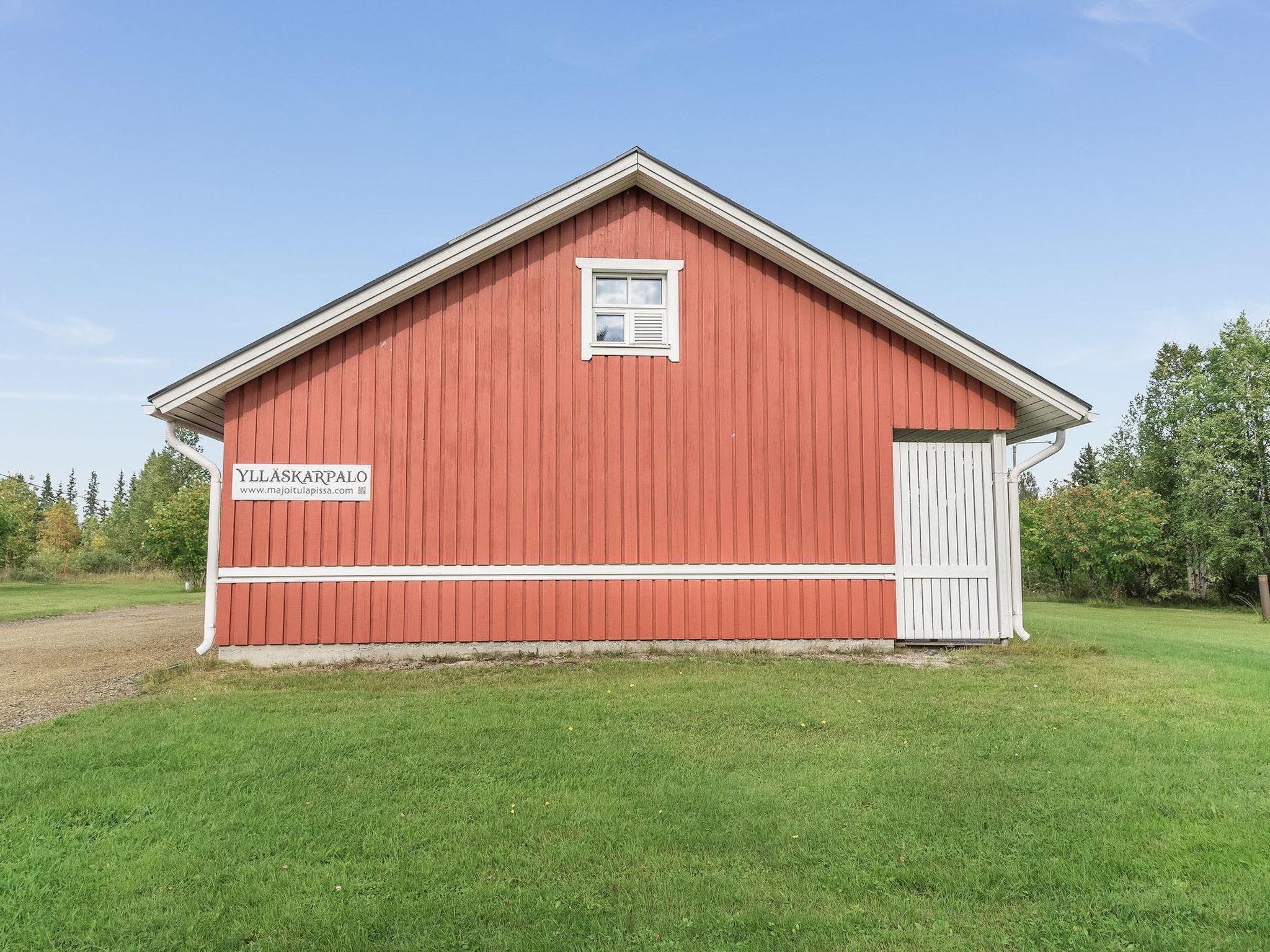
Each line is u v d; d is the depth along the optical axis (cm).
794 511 1153
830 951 352
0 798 542
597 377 1144
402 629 1082
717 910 388
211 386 1048
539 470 1123
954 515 1190
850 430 1172
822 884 415
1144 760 617
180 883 420
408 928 373
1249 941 359
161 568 4984
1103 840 468
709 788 554
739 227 1144
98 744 665
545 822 495
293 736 686
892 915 384
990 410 1191
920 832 482
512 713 769
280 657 1061
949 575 1180
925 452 1193
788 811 513
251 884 417
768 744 661
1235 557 3000
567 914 385
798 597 1145
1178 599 3125
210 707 808
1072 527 3072
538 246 1152
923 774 584
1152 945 358
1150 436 3794
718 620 1129
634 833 478
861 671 984
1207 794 544
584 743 663
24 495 5375
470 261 1121
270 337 1053
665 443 1145
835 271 1141
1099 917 382
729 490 1147
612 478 1132
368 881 420
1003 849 459
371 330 1112
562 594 1111
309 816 507
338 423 1096
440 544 1098
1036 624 1728
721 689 874
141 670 1057
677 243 1173
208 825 496
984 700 818
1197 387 3409
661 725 722
